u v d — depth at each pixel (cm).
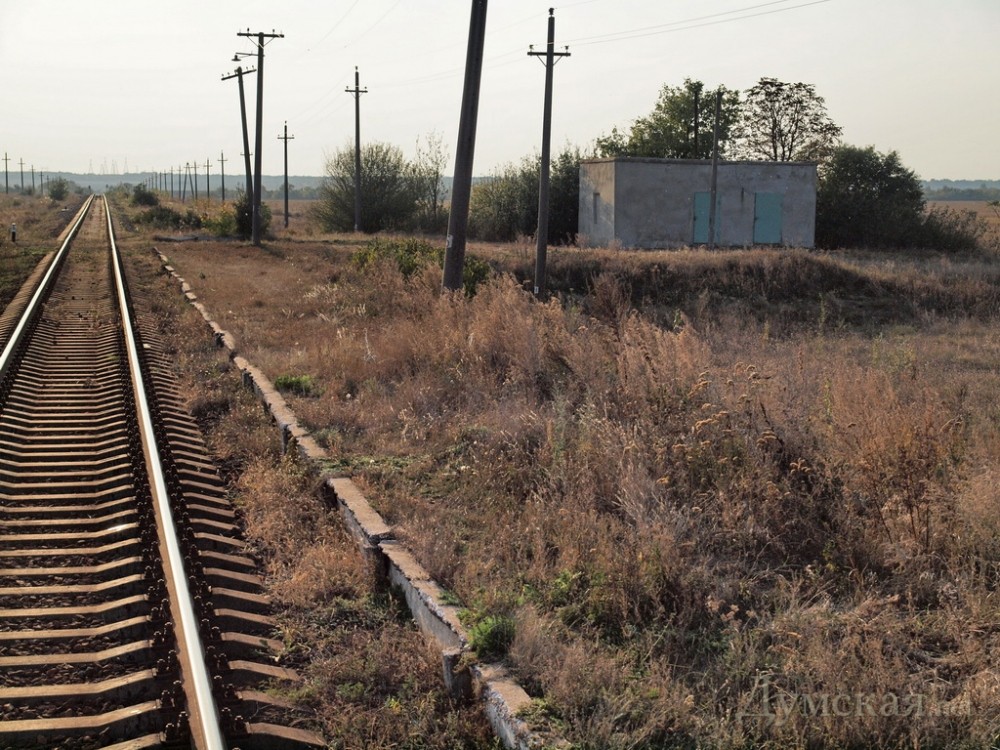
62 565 665
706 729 446
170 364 1462
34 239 4425
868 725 439
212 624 555
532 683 484
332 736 479
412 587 609
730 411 813
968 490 680
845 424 777
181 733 449
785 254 2859
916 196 4859
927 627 546
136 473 838
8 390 1180
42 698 483
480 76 1728
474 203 5231
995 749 423
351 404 1106
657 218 4191
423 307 1678
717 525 691
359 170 5434
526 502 759
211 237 4944
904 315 2502
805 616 543
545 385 1106
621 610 571
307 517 795
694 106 5916
